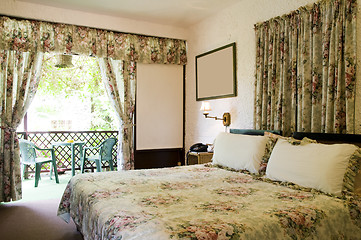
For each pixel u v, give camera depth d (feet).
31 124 23.13
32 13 12.46
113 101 14.58
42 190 13.92
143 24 14.93
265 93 10.55
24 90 12.52
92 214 5.57
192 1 12.32
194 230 4.06
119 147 14.90
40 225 9.30
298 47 9.23
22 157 14.80
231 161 9.54
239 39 12.27
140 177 8.29
